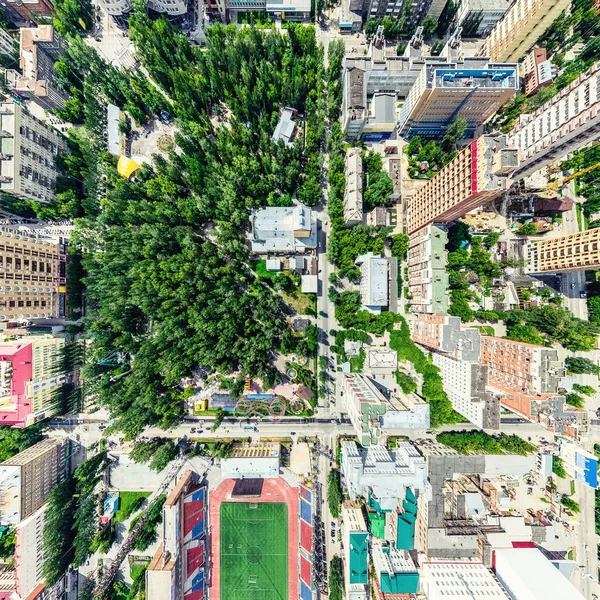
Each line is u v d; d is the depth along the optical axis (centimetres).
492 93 7338
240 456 8188
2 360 7606
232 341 8175
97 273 8469
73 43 7725
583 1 7981
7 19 8525
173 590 7600
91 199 8300
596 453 8562
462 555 7894
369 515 8462
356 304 8569
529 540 7994
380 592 7888
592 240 7062
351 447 8006
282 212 8125
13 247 7194
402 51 8588
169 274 7856
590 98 5834
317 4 8531
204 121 8281
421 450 8419
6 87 8175
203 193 8250
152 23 7969
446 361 8181
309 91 8375
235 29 7800
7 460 7862
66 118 8594
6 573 8094
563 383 6975
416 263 8344
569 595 6906
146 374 8069
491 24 8525
